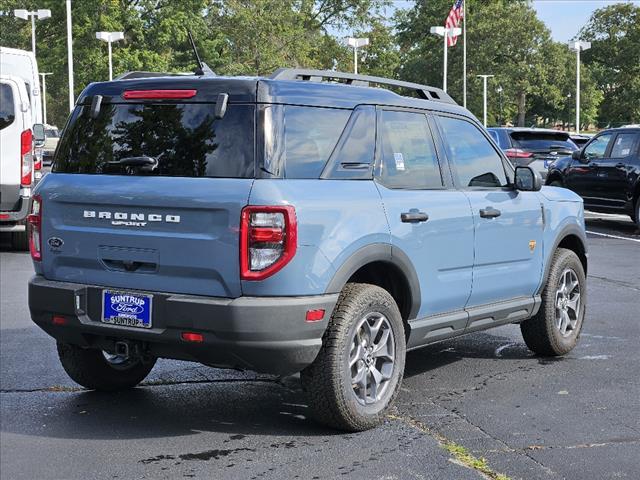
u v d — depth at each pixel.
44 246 5.20
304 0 65.31
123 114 5.07
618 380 6.21
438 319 5.64
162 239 4.72
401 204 5.24
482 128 6.32
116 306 4.86
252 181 4.57
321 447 4.77
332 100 5.04
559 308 6.88
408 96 6.12
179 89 4.89
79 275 5.06
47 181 5.23
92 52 54.88
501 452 4.67
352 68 70.88
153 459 4.60
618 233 16.44
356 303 4.88
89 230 4.99
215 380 6.23
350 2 70.31
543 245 6.65
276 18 61.12
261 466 4.48
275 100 4.73
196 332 4.59
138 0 56.44
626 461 4.54
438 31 51.34
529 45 71.75
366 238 4.91
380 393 5.12
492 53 72.19
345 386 4.83
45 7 56.28
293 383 6.15
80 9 55.19
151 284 4.79
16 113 13.12
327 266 4.68
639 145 16.11
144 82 5.04
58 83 63.75
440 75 76.38
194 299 4.60
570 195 7.16
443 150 5.82
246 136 4.66
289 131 4.74
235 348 4.54
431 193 5.57
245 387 6.05
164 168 4.82
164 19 55.09
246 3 60.56
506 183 6.42
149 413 5.43
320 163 4.86
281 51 61.53
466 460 4.55
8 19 71.12
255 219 4.49
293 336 4.56
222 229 4.55
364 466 4.46
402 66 80.75
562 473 4.36
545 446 4.77
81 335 5.03
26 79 15.42
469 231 5.80
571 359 6.88
